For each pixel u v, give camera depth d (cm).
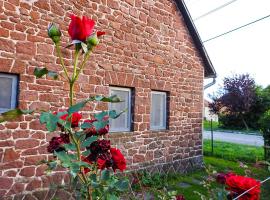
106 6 620
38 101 493
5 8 458
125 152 643
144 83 702
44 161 133
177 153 795
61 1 535
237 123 2781
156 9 750
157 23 750
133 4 685
